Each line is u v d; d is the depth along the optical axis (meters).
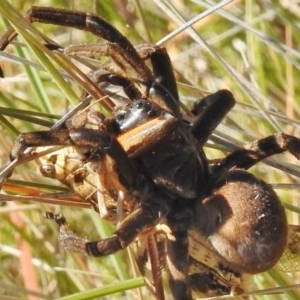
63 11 0.29
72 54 0.29
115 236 0.28
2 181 0.28
